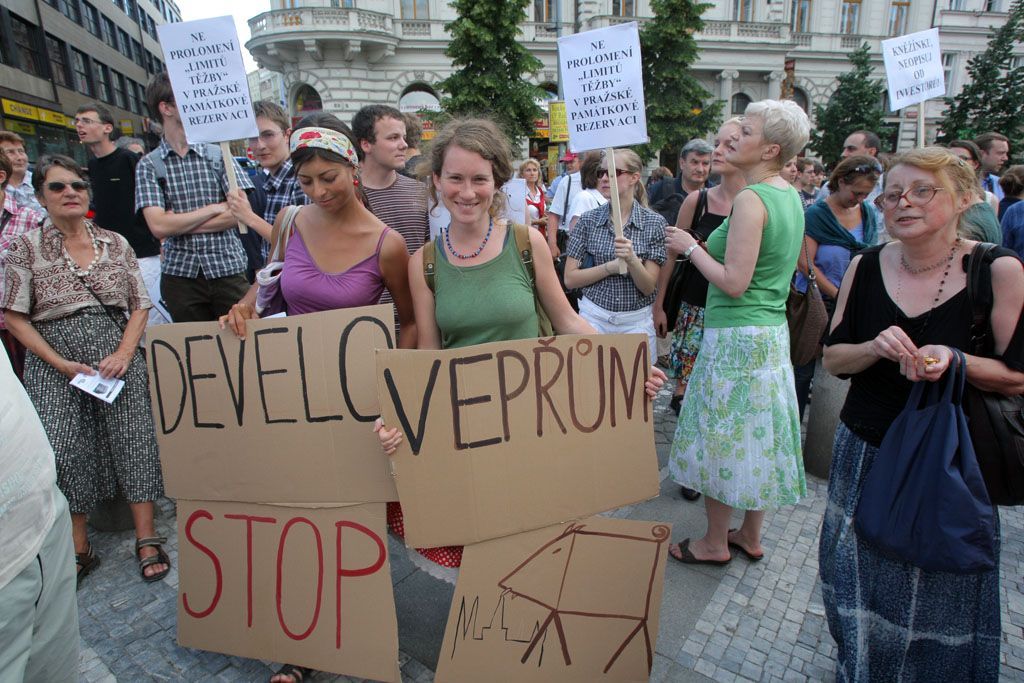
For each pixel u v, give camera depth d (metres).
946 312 1.49
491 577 1.65
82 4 24.50
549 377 1.65
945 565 1.38
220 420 1.84
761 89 24.55
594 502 1.71
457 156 1.65
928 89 4.30
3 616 1.23
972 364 1.40
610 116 2.62
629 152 3.06
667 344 5.79
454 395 1.57
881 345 1.48
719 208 3.21
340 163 1.75
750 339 2.21
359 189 2.05
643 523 1.73
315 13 18.48
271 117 3.48
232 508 1.87
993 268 1.42
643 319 3.18
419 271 1.85
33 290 2.50
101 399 2.45
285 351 1.77
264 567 1.86
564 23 21.58
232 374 1.82
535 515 1.66
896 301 1.58
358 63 19.73
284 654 1.86
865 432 1.67
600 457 1.71
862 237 3.57
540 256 1.82
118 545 2.80
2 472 1.22
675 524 2.85
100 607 2.38
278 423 1.79
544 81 21.62
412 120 3.93
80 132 3.77
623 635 1.75
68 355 2.52
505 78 14.89
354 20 18.69
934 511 1.39
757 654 2.05
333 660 1.80
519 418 1.63
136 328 2.67
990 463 1.41
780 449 2.25
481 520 1.62
